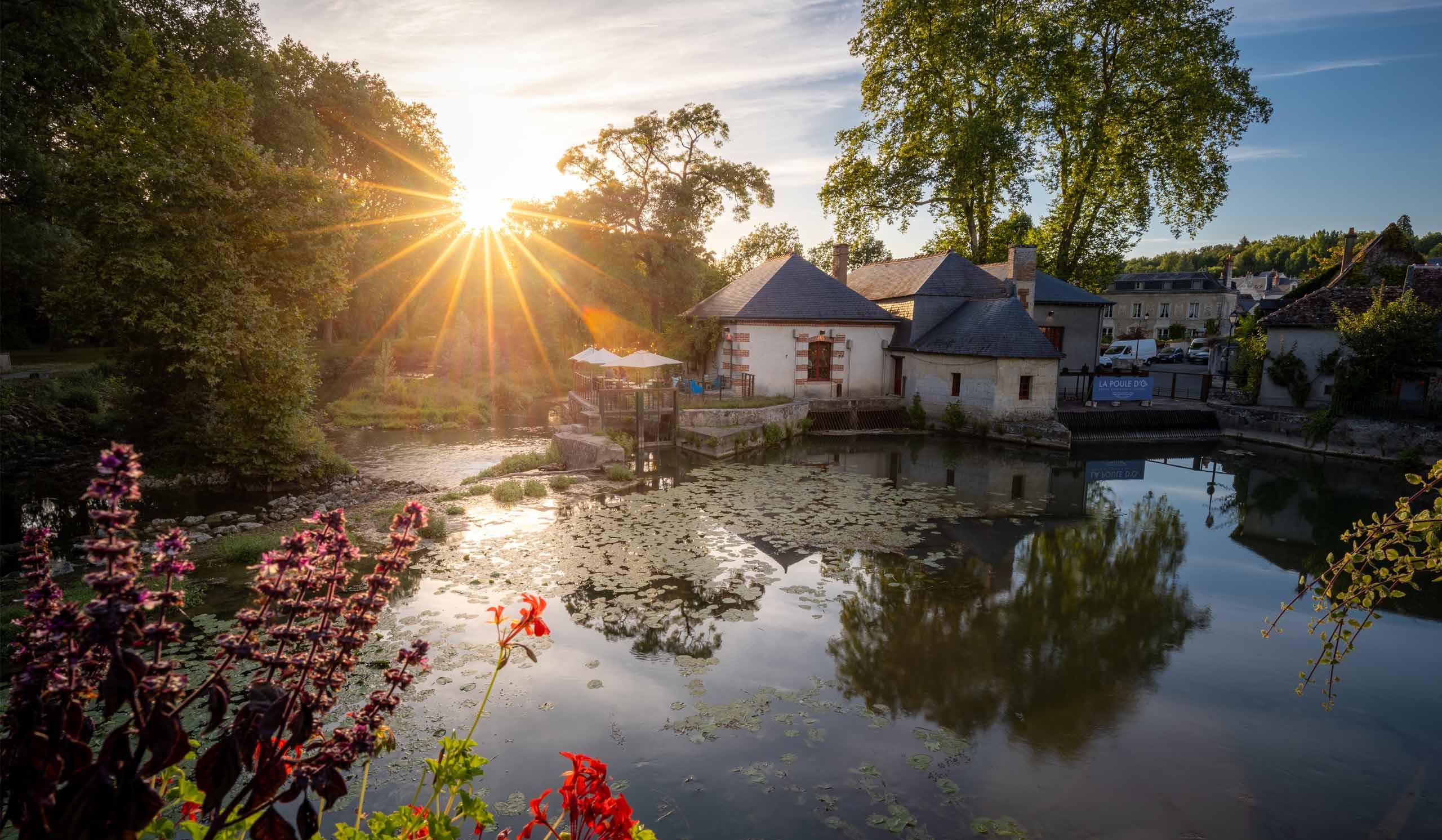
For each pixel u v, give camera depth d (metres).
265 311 17.30
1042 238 38.41
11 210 23.31
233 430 18.20
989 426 26.34
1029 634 10.64
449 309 46.19
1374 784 7.39
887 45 34.81
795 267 30.64
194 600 10.53
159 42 24.31
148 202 15.89
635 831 2.86
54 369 28.27
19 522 15.08
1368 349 23.36
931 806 6.83
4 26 20.72
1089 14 31.77
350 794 6.60
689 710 8.30
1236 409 27.30
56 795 1.82
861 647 10.02
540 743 7.55
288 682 2.33
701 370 32.88
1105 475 21.47
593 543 14.06
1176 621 11.28
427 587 11.60
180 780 2.47
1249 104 32.34
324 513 2.39
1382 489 19.89
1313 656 10.20
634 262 35.28
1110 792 7.13
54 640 1.88
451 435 26.61
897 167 35.34
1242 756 7.81
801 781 7.10
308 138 30.17
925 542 14.71
